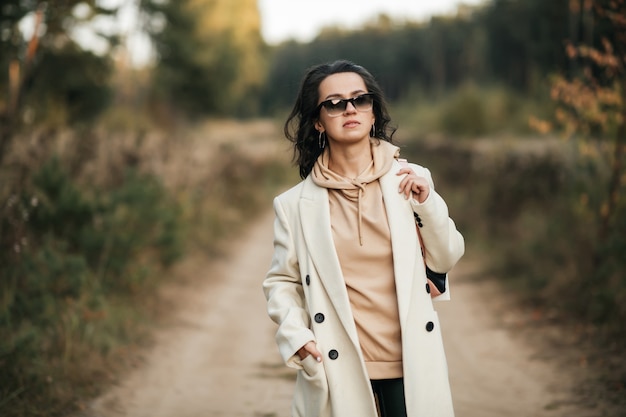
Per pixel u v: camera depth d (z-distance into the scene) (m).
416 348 2.66
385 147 2.85
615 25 6.74
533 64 31.48
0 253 5.83
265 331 7.01
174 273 9.01
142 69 33.50
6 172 6.69
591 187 7.90
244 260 11.12
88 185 8.04
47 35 10.33
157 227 8.51
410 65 93.75
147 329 6.62
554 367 5.52
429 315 2.70
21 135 7.54
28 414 4.24
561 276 7.72
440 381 2.68
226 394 5.04
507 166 12.06
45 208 6.50
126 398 4.86
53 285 5.89
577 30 9.70
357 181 2.75
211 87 39.34
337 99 2.76
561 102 7.83
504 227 10.95
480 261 10.03
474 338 6.61
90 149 8.30
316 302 2.70
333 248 2.69
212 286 9.02
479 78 60.28
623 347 5.66
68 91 12.37
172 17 31.84
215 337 6.72
